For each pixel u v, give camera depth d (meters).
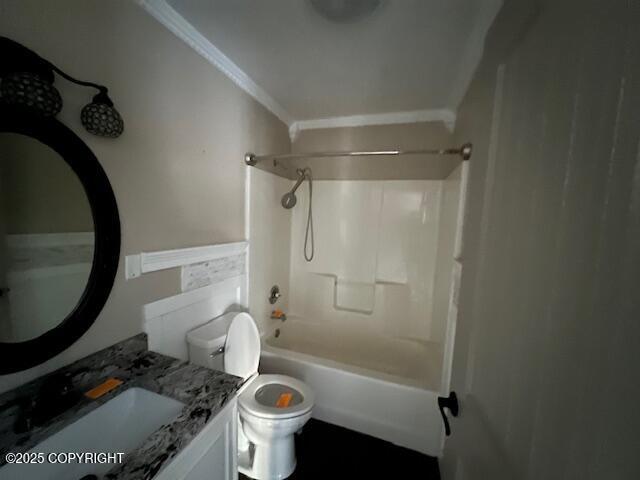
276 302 2.25
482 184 0.88
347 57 1.40
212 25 1.19
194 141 1.30
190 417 0.75
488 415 0.60
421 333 2.27
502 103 0.69
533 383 0.42
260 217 1.92
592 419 0.29
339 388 1.69
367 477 1.38
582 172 0.33
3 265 0.70
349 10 1.07
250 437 1.33
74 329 0.83
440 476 1.37
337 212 2.42
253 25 1.18
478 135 1.07
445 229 1.86
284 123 2.23
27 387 0.74
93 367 0.90
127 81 0.98
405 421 1.57
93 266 0.89
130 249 1.02
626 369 0.25
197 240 1.36
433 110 2.04
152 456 0.62
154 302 1.14
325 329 2.42
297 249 2.53
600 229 0.29
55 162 0.79
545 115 0.45
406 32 1.19
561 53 0.40
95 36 0.87
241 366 1.44
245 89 1.66
